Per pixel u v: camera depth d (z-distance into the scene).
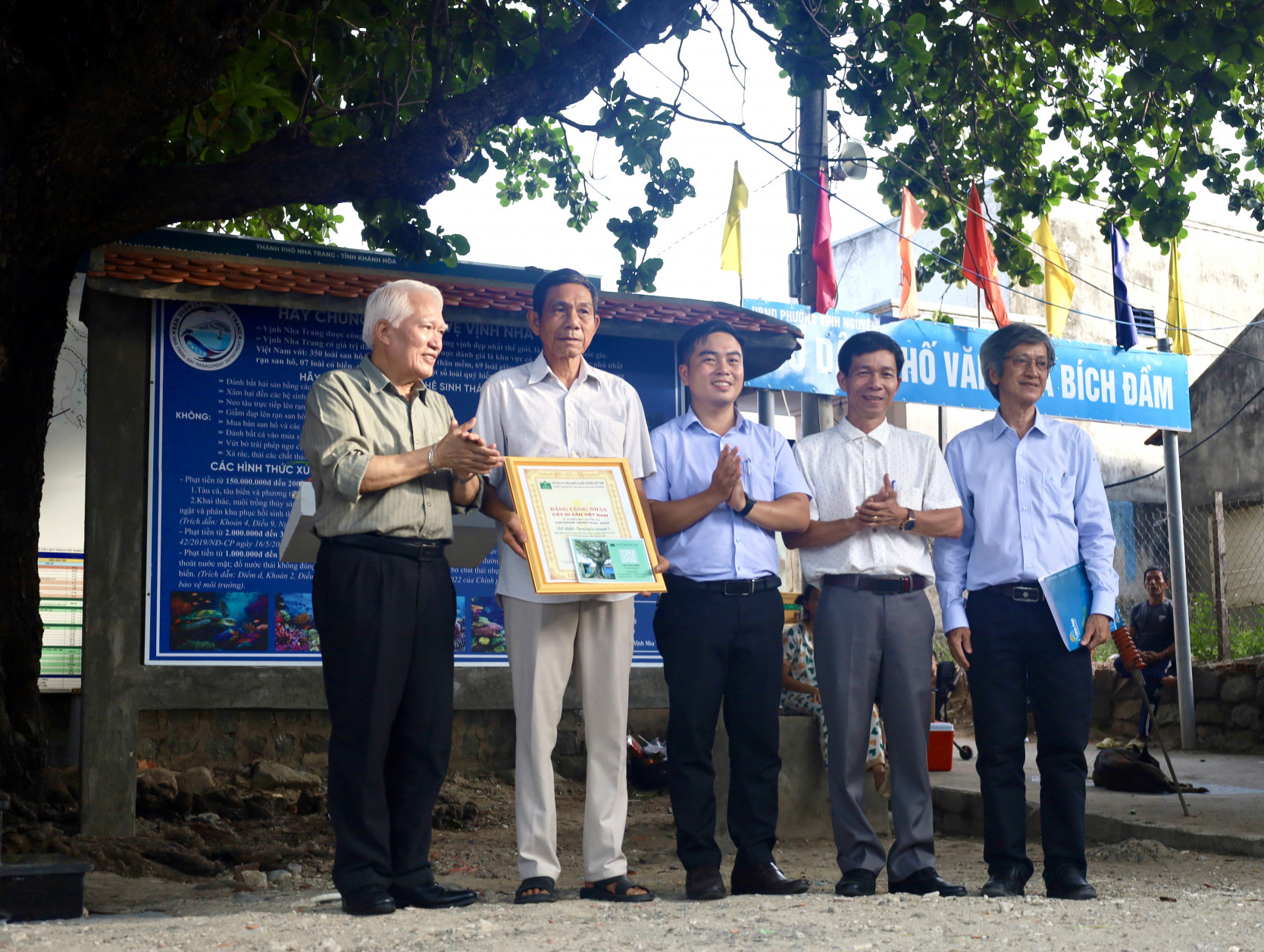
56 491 9.30
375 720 3.55
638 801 8.25
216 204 5.74
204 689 6.12
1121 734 13.01
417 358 3.78
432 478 3.73
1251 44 6.62
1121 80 8.23
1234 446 17.61
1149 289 19.64
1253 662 11.70
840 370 4.57
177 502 6.18
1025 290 17.69
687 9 6.56
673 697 4.11
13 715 6.16
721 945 2.93
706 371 4.42
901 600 4.22
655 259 7.77
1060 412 10.72
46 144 5.32
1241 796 7.62
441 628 3.71
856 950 2.85
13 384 6.12
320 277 6.40
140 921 3.50
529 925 3.27
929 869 4.12
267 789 7.24
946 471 4.39
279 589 6.31
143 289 5.91
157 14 5.24
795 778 6.59
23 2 5.48
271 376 6.40
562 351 4.09
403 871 3.68
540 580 3.65
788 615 8.58
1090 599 4.22
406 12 6.70
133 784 5.95
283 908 3.86
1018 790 4.18
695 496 4.11
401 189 5.84
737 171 9.02
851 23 7.91
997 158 9.47
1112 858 5.75
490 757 8.28
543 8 6.70
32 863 3.65
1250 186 8.05
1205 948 2.93
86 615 5.96
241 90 6.45
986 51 8.97
